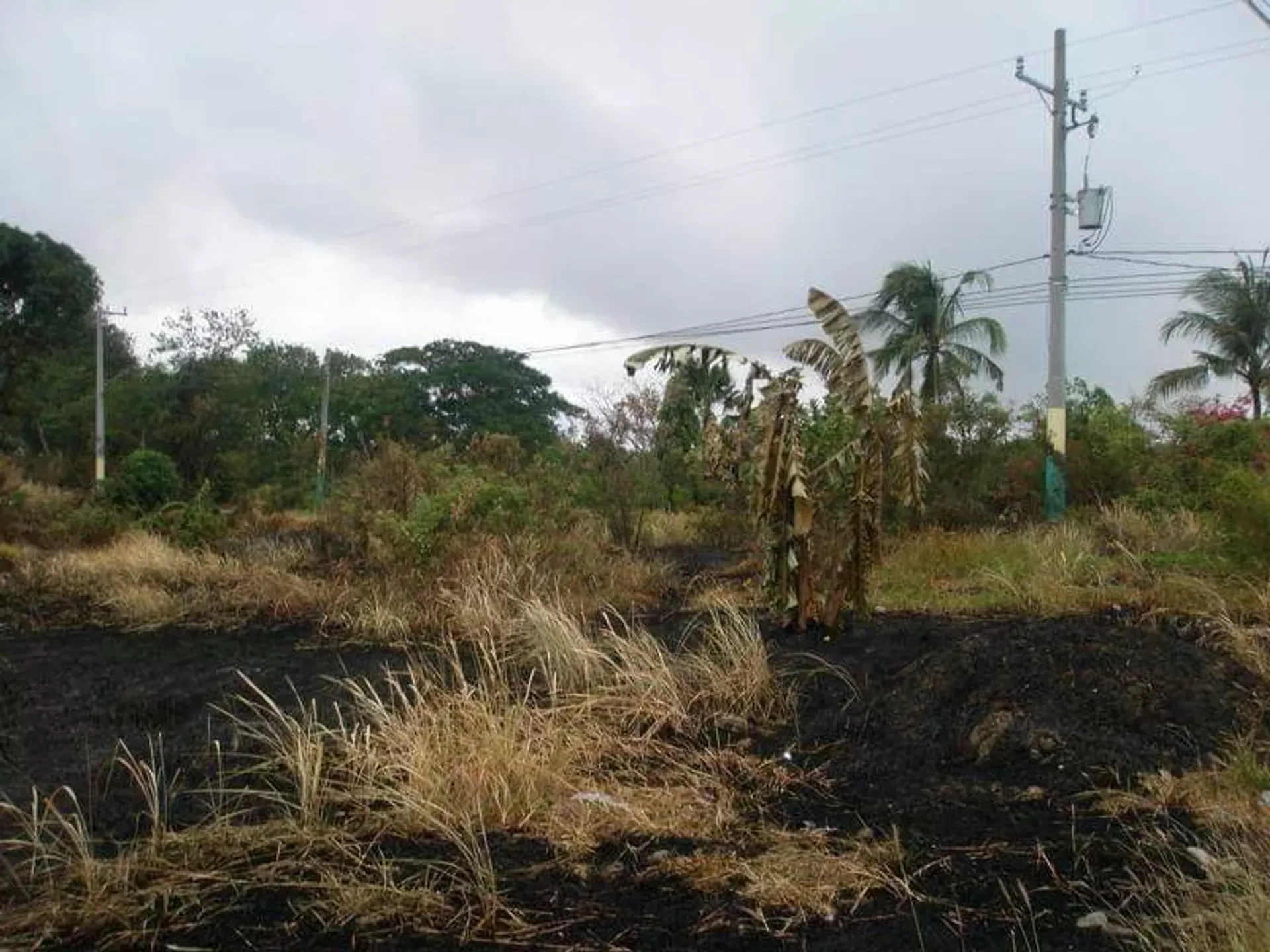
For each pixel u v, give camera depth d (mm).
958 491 15219
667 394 9188
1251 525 9367
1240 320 27797
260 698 7285
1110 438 16906
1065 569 10484
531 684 7035
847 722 6242
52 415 39156
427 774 4895
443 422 50938
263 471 34031
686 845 4492
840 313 7922
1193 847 4250
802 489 7930
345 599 10961
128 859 4258
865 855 4328
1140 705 5777
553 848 4430
